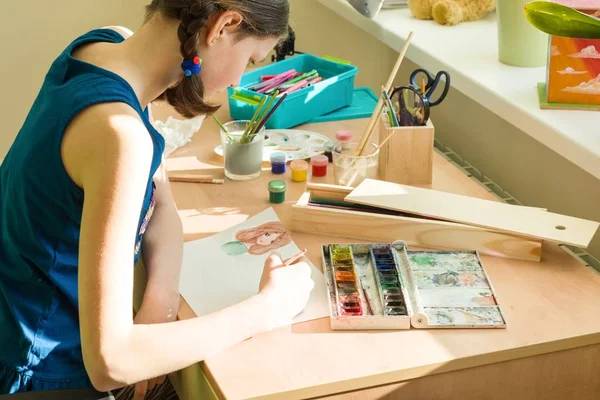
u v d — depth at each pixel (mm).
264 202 1463
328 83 1813
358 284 1202
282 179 1553
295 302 1139
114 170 968
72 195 1036
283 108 1747
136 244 1219
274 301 1118
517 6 1694
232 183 1532
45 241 1089
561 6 1348
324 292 1196
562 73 1528
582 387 1143
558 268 1262
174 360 1029
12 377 1153
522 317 1134
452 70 1773
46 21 2379
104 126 977
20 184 1064
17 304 1139
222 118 1826
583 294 1189
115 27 1336
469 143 2158
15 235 1113
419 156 1508
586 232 1270
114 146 970
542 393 1125
